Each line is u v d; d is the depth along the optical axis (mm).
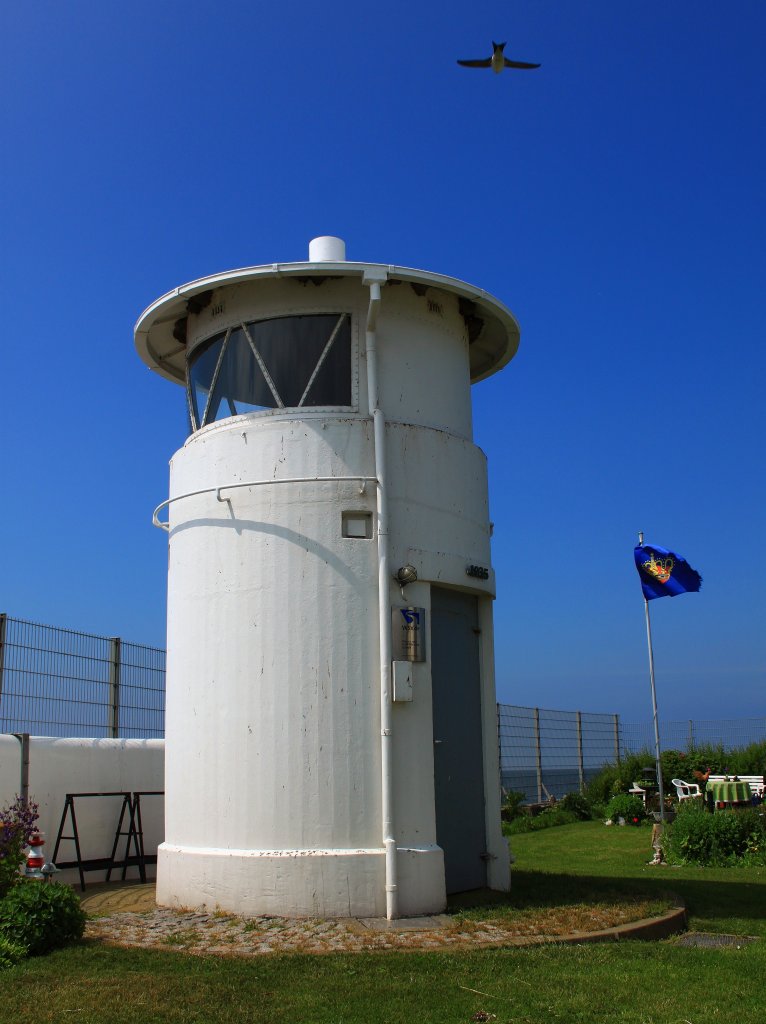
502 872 11078
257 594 10328
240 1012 6539
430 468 10984
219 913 9602
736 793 19891
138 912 9938
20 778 12141
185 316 12062
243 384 11164
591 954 8086
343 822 9766
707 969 7723
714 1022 6484
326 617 10156
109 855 13156
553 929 8844
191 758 10445
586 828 22625
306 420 10641
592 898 10492
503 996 6922
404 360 11219
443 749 10789
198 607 10711
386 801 9805
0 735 12102
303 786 9828
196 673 10578
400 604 10422
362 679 10078
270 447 10625
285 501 10453
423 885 9719
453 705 11031
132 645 15359
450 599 11234
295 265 10734
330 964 7652
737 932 9586
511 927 8961
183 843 10352
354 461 10562
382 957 7844
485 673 11531
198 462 11086
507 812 24047
